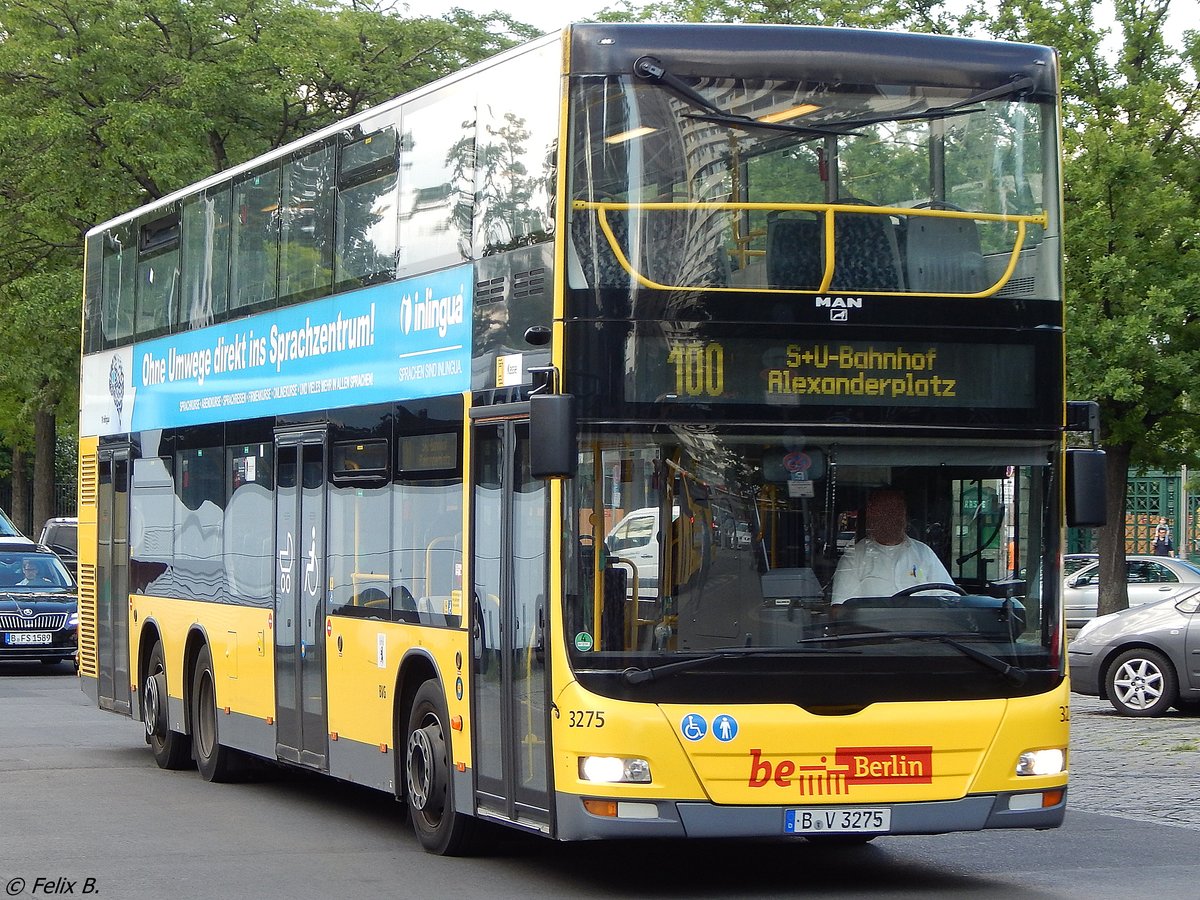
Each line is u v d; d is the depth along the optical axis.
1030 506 11.12
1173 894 11.21
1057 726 11.02
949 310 11.09
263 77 44.34
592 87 10.95
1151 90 30.88
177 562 18.41
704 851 13.25
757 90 11.05
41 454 52.34
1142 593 36.12
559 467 10.29
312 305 15.21
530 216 11.45
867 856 12.99
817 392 10.89
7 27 43.22
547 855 12.94
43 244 45.38
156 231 19.69
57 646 32.31
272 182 16.28
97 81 42.97
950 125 11.29
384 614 13.49
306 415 15.17
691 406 10.75
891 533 10.91
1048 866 12.43
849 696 10.68
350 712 14.07
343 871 12.12
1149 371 30.42
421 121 13.41
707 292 10.82
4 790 16.78
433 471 12.77
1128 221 30.34
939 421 11.02
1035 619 11.06
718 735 10.48
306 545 15.05
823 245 10.99
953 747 10.76
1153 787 16.47
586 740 10.48
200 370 17.88
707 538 10.70
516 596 11.38
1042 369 11.21
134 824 14.50
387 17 46.44
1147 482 46.75
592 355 10.70
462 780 12.24
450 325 12.66
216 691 17.14
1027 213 11.35
